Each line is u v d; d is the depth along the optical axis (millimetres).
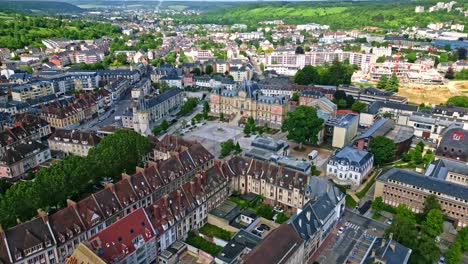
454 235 155750
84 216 139875
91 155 189000
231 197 181875
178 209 147500
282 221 158250
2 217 140000
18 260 118750
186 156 194375
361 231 158750
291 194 171000
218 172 175875
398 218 143125
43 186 159125
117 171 190375
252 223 155375
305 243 135125
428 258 130000
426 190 166375
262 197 181750
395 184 174750
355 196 186625
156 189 169375
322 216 148250
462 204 158125
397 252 120938
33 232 124875
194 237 152750
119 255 120750
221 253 131000
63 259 132000
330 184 166125
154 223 136750
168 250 140250
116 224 124875
